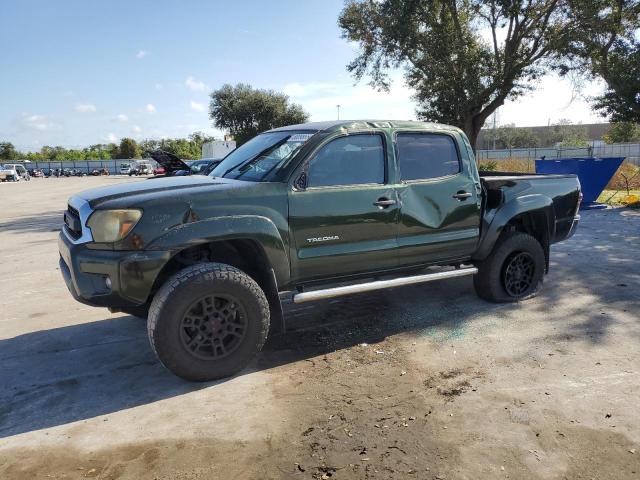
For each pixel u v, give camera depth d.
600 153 40.03
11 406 3.46
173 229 3.49
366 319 5.01
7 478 2.69
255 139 5.02
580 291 5.77
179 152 90.69
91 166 79.12
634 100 18.31
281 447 2.91
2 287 6.64
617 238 8.88
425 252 4.65
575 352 4.11
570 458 2.75
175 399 3.50
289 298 4.10
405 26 21.78
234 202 3.70
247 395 3.53
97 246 3.50
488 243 5.05
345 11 23.94
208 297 3.56
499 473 2.63
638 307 5.18
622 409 3.23
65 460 2.84
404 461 2.75
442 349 4.24
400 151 4.50
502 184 5.23
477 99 22.38
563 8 20.62
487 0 20.81
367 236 4.27
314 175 4.05
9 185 38.06
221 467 2.74
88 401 3.51
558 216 5.59
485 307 5.29
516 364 3.91
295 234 3.94
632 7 19.72
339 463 2.75
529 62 21.56
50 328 5.02
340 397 3.47
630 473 2.62
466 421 3.13
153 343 3.48
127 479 2.66
